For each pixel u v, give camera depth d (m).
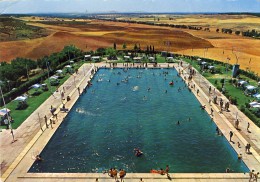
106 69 83.50
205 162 34.38
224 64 82.38
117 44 119.69
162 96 59.59
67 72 77.56
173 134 42.06
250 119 45.31
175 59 94.25
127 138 40.81
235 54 96.69
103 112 50.75
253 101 52.53
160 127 44.50
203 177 30.44
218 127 42.50
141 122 46.44
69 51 91.44
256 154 34.59
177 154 36.28
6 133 40.38
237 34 150.38
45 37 124.75
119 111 51.28
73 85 65.62
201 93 59.06
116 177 30.06
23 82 66.12
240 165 33.53
